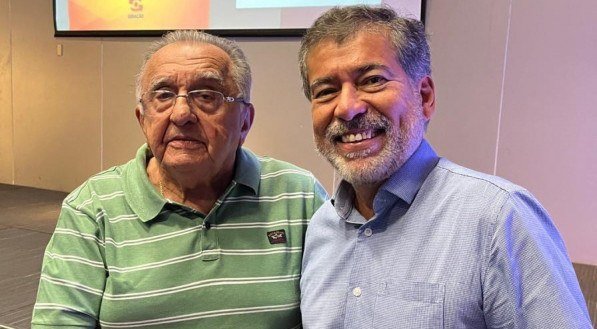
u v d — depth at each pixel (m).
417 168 1.16
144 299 1.31
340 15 1.15
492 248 1.00
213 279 1.35
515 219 1.00
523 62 3.45
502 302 0.99
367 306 1.12
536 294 0.96
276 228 1.44
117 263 1.35
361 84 1.14
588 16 3.25
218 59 1.38
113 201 1.42
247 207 1.45
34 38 5.36
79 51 5.12
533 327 0.96
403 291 1.07
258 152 4.43
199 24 4.42
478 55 3.56
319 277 1.25
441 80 3.68
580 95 3.31
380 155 1.13
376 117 1.12
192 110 1.34
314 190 1.55
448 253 1.04
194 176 1.39
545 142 3.43
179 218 1.39
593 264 3.36
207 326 1.33
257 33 4.22
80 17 5.00
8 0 5.43
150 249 1.36
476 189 1.07
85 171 5.29
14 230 3.87
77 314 1.29
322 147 1.21
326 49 1.14
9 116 5.61
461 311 1.01
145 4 4.65
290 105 4.26
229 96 1.39
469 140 3.64
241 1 4.25
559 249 1.03
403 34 1.14
